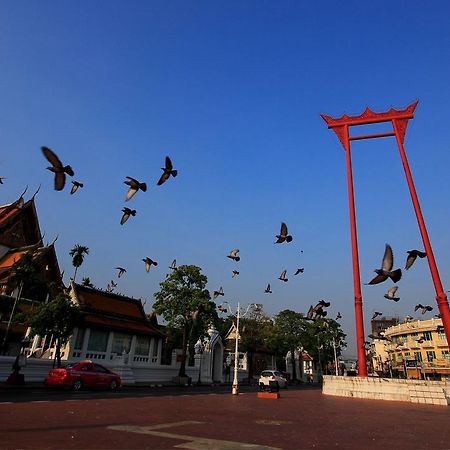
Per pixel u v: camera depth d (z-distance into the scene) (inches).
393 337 3442.4
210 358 1978.3
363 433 403.9
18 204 1893.5
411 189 1088.2
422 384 864.3
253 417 525.3
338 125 1279.5
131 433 352.5
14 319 1227.2
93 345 1525.6
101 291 1755.7
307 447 316.5
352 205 1182.9
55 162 412.8
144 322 1859.0
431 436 393.1
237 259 799.1
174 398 831.1
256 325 2578.7
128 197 498.9
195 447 296.5
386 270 476.4
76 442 300.4
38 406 536.7
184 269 1722.4
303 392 1322.6
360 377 999.6
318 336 2928.2
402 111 1220.5
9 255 1766.7
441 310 923.4
